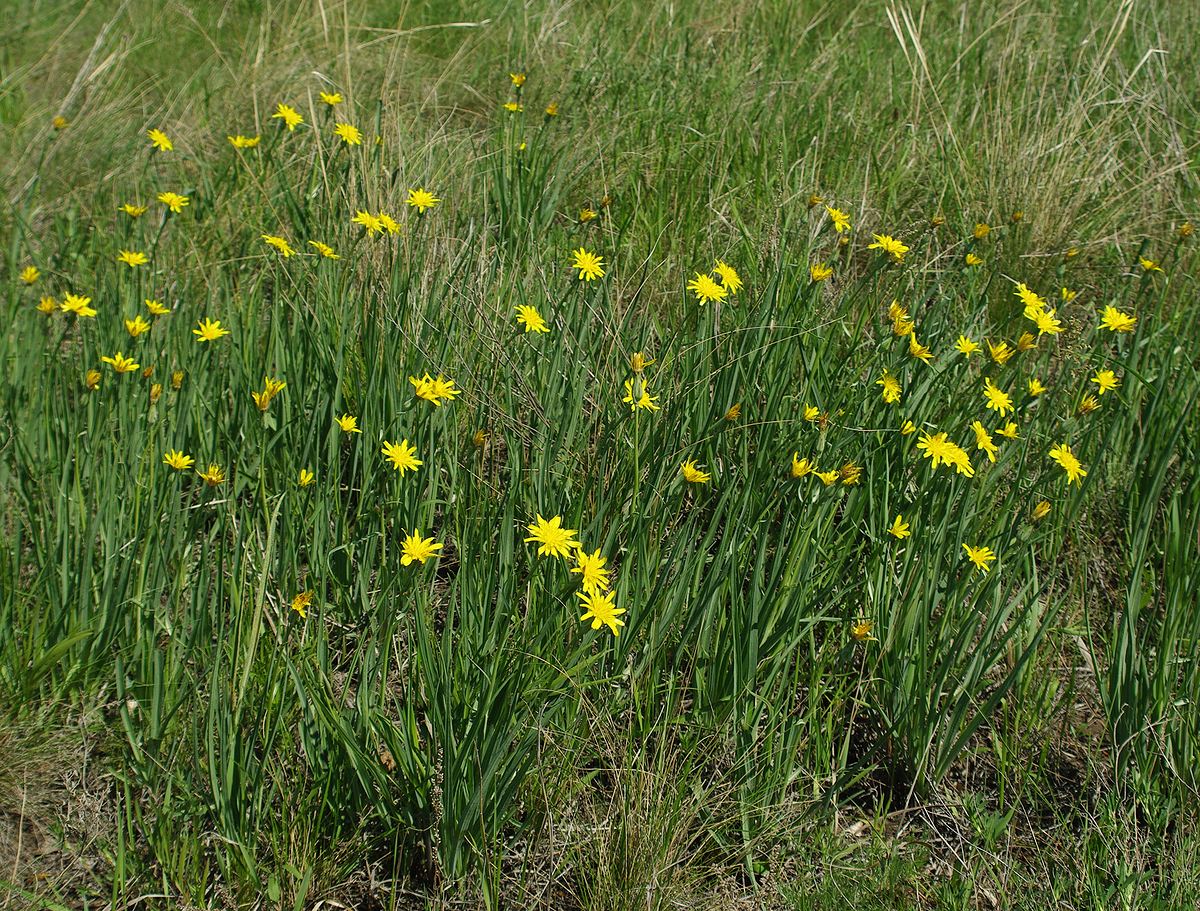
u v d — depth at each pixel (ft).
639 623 8.00
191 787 7.26
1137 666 8.46
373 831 7.69
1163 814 8.08
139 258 11.16
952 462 8.39
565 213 14.53
